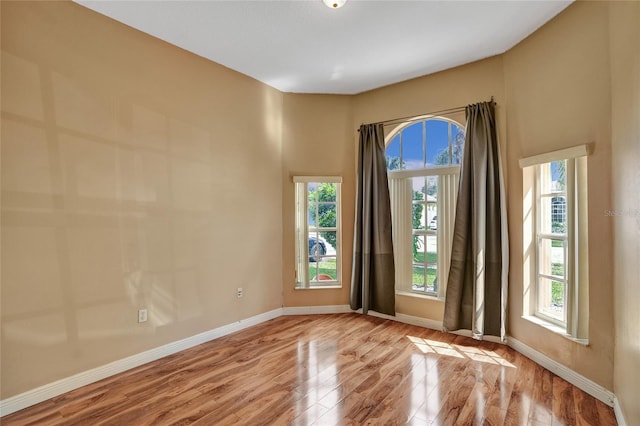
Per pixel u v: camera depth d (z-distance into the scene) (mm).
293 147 4297
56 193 2400
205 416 2123
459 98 3570
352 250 4355
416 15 2686
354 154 4371
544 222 2982
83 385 2506
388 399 2309
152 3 2527
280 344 3301
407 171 4031
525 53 3012
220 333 3523
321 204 4445
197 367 2811
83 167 2543
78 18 2527
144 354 2893
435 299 3732
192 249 3287
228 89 3648
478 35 2979
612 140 2156
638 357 1698
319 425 2025
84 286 2539
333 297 4355
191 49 3250
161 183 3045
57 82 2414
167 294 3074
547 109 2764
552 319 2830
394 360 2920
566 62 2582
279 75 3830
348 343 3314
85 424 2049
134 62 2863
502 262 3213
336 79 3932
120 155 2766
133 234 2838
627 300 1898
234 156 3705
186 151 3250
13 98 2217
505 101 3273
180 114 3201
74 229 2490
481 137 3350
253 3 2537
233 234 3686
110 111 2705
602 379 2277
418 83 3859
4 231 2176
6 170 2186
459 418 2094
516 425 2023
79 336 2506
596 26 2328
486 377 2613
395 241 4137
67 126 2461
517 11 2627
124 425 2037
